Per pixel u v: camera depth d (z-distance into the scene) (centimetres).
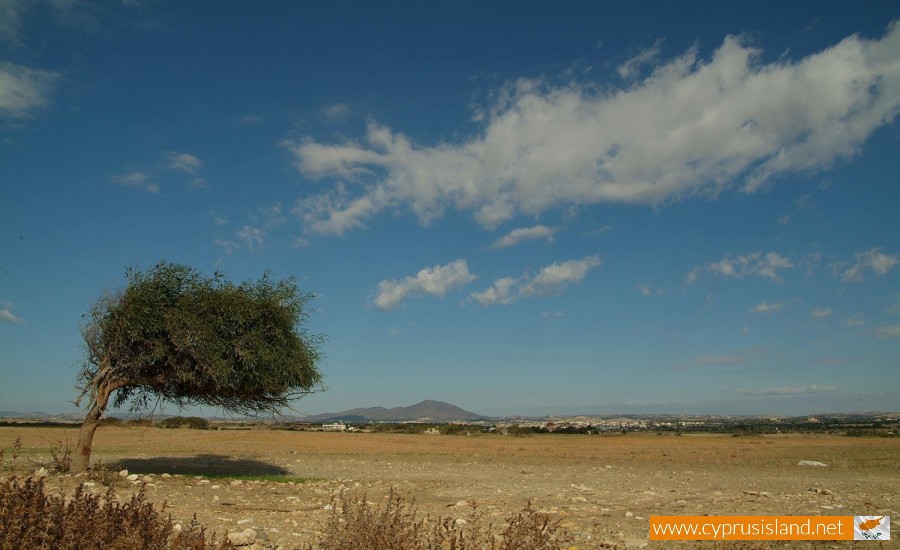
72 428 8038
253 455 4144
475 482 2581
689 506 1831
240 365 2277
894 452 5266
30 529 729
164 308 2222
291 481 2350
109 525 784
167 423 9638
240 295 2308
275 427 11012
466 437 8200
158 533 813
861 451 5428
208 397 2441
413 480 2591
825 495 2167
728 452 5312
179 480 2156
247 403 2466
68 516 783
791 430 11675
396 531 869
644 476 3156
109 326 2159
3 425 8581
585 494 2177
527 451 5222
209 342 2188
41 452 3609
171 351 2222
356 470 3172
